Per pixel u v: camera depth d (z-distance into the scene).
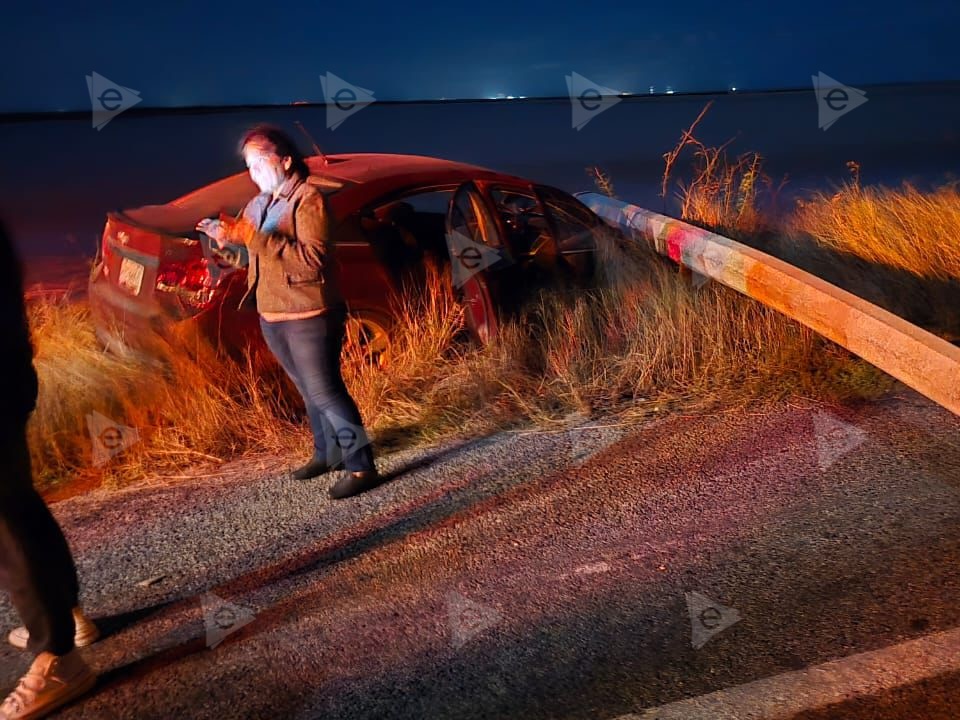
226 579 3.62
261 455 4.86
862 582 3.22
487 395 5.23
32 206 16.22
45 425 4.91
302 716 2.78
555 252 6.12
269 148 3.94
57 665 2.88
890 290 6.38
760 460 4.24
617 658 2.93
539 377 5.43
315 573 3.60
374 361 5.72
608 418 4.92
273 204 4.01
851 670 2.76
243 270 5.15
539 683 2.84
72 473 4.73
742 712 2.62
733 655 2.89
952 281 6.32
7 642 3.29
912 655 2.80
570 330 5.63
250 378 5.25
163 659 3.12
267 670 3.01
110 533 4.07
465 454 4.62
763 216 8.32
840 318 4.07
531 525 3.84
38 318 6.47
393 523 3.96
